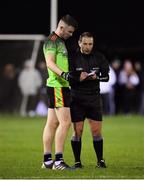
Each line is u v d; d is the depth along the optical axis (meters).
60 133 23.30
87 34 23.55
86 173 22.53
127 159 27.11
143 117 54.75
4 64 56.69
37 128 43.03
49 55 23.20
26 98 56.38
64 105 23.27
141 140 35.59
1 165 25.11
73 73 22.98
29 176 21.95
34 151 30.17
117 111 59.06
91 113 23.67
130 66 58.06
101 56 23.75
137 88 58.09
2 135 38.28
